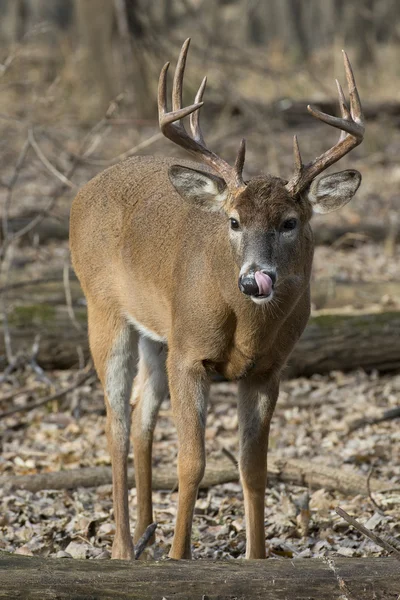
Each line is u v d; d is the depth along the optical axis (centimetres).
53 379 1482
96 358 1032
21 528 1000
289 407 1383
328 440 1259
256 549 888
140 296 991
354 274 1852
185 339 895
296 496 1070
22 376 1480
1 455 1239
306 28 5394
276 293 855
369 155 2839
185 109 862
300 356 1480
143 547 871
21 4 4894
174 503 1091
